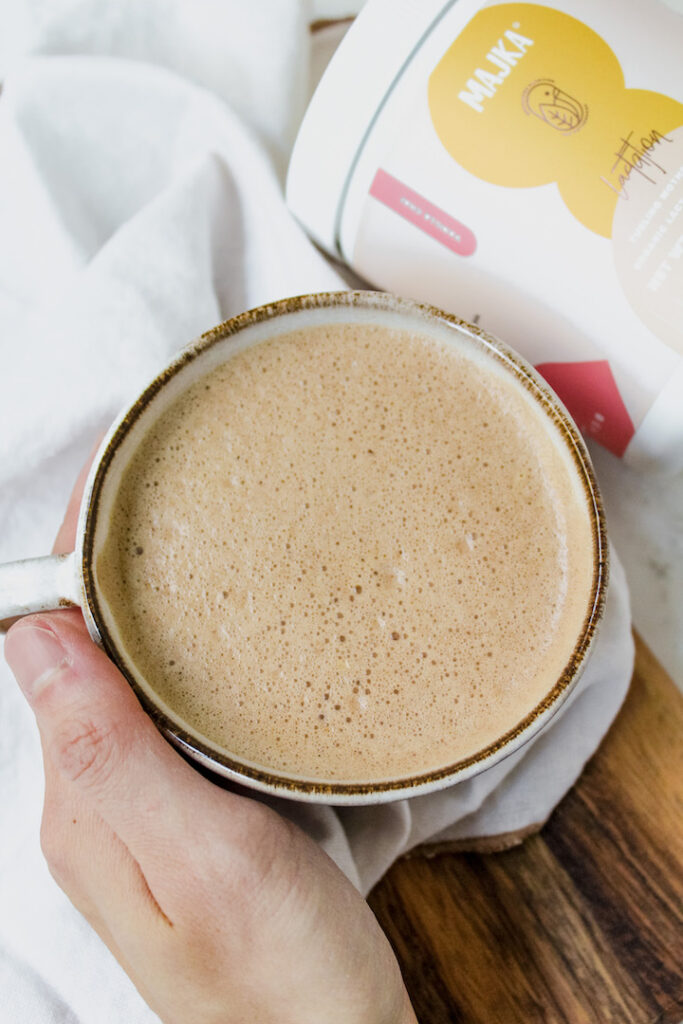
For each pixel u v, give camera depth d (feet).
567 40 0.91
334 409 0.91
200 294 1.10
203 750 0.82
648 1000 1.01
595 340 0.96
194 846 0.85
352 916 0.88
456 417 0.91
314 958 0.86
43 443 1.06
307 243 1.07
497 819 1.05
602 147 0.90
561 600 0.88
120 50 1.18
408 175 0.96
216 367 0.91
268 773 0.81
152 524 0.89
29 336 1.13
